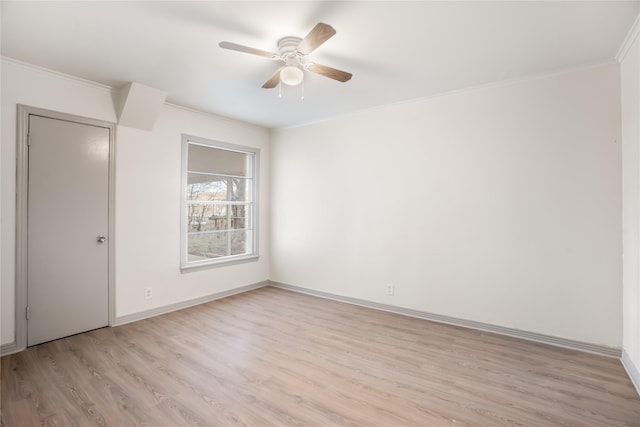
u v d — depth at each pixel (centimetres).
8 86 268
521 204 304
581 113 276
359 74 296
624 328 257
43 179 288
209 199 438
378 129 393
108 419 188
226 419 189
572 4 194
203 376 236
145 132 358
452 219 343
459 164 337
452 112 341
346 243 423
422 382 229
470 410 198
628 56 239
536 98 296
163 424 184
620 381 230
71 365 250
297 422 187
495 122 317
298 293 466
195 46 247
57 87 294
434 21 212
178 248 390
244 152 475
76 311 309
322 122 446
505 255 313
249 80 312
